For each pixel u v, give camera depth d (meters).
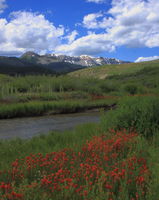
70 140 6.98
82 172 3.65
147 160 4.51
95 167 3.69
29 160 4.32
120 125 7.49
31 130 10.64
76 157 4.50
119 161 4.30
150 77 75.69
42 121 13.47
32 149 6.17
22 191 3.00
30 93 21.39
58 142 6.74
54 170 4.04
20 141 7.14
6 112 14.83
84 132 7.86
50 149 5.78
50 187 3.20
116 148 5.21
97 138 6.19
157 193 3.00
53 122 13.06
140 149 5.03
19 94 20.53
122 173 3.39
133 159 4.19
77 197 2.99
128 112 7.56
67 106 17.67
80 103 18.88
